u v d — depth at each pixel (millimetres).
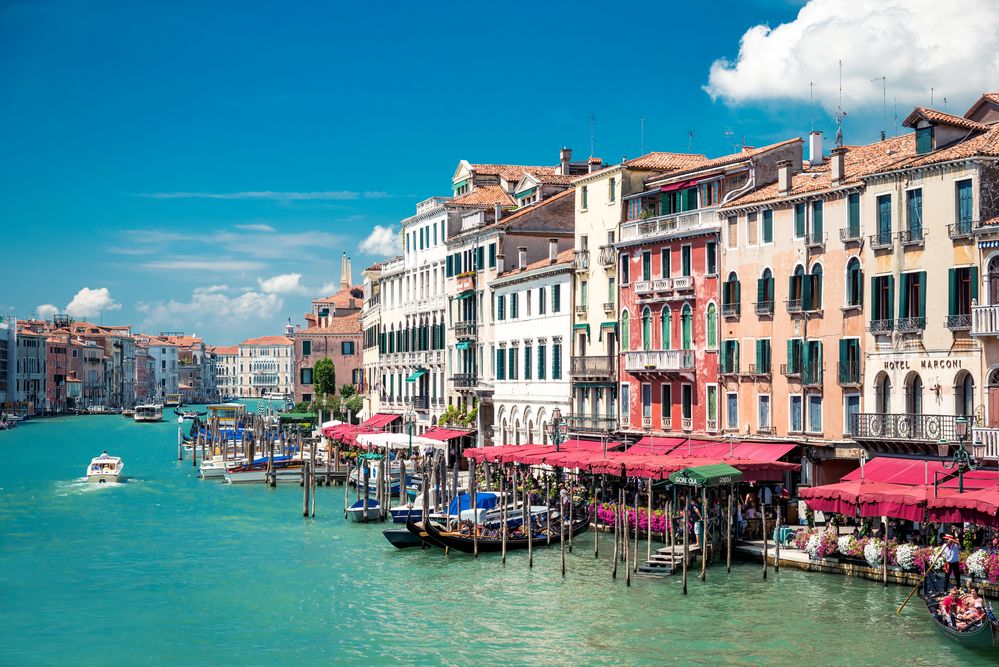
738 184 49469
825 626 31703
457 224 75562
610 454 48312
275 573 41594
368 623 34281
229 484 72312
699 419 50125
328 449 74938
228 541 48625
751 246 47312
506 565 41625
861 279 42031
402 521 51562
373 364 96125
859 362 42125
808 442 44094
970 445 36719
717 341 49094
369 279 101375
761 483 44812
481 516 46312
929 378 39125
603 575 39156
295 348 130625
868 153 45125
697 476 37375
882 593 34531
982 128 40594
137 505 61219
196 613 35938
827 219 43562
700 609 33906
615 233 56000
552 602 35719
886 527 35781
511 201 74875
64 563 44000
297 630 33750
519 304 64875
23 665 30719
